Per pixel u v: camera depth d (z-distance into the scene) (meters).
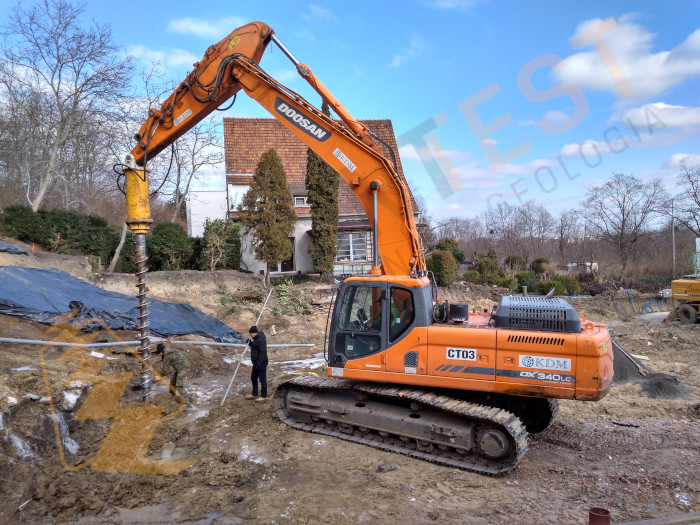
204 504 5.19
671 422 7.87
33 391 6.72
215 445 6.76
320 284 20.36
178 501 5.27
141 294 8.21
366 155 6.98
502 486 5.66
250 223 19.58
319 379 7.77
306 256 23.84
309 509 5.06
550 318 6.25
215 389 9.41
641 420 8.00
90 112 17.97
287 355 12.62
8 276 10.66
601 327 6.50
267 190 19.50
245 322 15.35
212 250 19.44
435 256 22.19
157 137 8.07
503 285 24.28
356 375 6.88
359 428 7.12
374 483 5.70
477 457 6.24
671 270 27.00
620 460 6.39
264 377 8.65
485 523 4.81
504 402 7.16
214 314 15.33
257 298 17.39
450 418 6.43
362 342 6.90
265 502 5.22
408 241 6.88
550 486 5.66
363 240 24.06
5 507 4.89
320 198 21.36
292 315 16.61
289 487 5.58
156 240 18.55
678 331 16.33
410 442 6.71
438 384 6.46
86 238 17.39
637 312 22.05
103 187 24.53
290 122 7.28
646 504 5.14
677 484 5.57
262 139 26.39
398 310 6.71
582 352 5.88
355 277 6.94
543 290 23.28
